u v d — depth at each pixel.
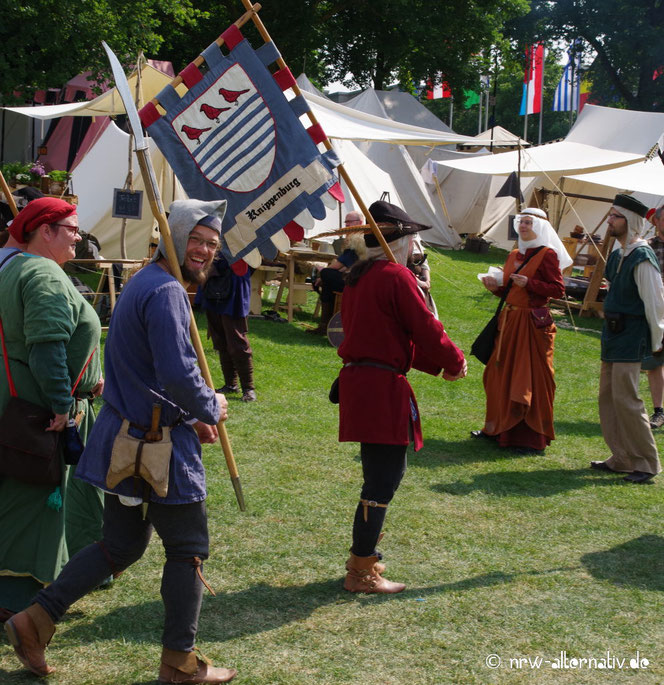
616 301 5.28
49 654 2.85
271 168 3.28
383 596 3.43
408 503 4.61
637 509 4.70
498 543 4.08
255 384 7.22
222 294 6.46
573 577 3.70
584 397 8.02
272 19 22.03
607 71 28.53
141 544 2.74
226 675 2.72
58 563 3.05
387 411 3.34
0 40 14.06
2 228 4.04
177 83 3.21
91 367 3.18
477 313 12.15
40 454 2.90
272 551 3.83
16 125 18.28
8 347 2.96
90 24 14.23
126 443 2.55
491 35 24.88
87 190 11.23
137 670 2.77
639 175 13.73
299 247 11.08
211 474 4.87
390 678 2.80
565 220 19.64
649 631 3.21
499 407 5.90
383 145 18.23
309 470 5.05
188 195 3.24
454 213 20.95
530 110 30.36
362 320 3.37
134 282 2.61
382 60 25.28
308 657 2.91
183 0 16.67
